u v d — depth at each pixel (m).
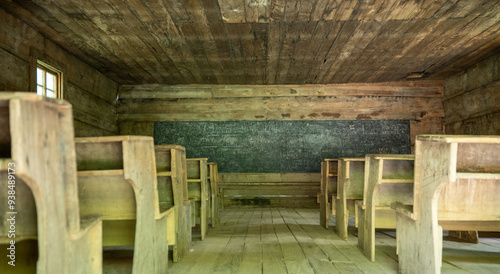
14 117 1.09
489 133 5.91
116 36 4.62
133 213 2.13
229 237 4.09
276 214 6.46
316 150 7.52
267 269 2.72
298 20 4.11
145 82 7.37
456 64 6.14
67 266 1.39
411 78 7.20
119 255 3.08
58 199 1.32
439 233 1.98
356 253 3.23
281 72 6.56
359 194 3.85
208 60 5.74
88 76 6.03
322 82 7.40
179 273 2.61
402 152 7.41
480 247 3.42
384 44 4.98
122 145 1.84
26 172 1.11
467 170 1.97
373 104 7.50
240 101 7.61
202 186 3.98
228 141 7.59
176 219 2.96
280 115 7.56
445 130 7.36
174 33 4.52
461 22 4.19
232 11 3.86
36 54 4.41
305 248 3.46
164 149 2.88
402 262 2.46
